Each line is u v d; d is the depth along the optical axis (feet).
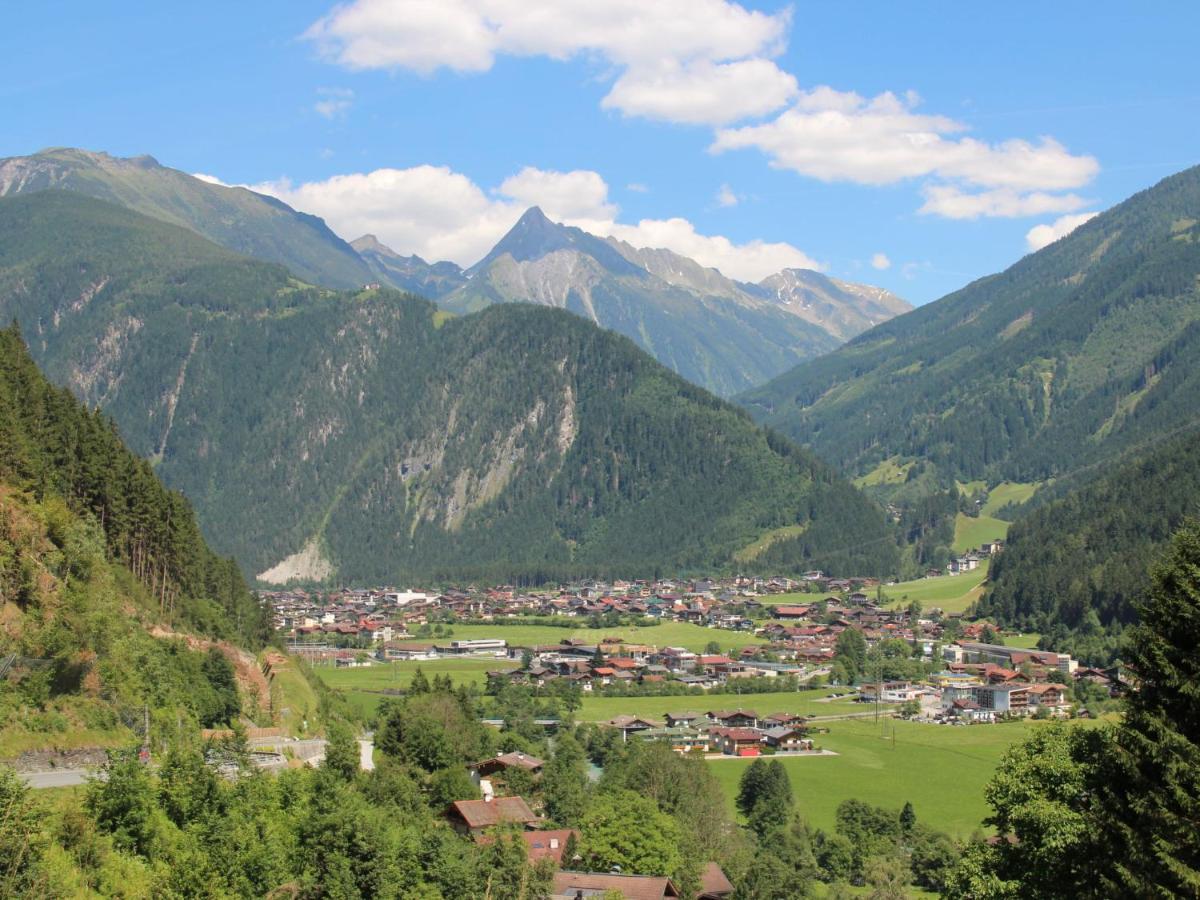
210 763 387.75
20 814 267.18
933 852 520.42
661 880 400.67
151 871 293.84
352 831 336.90
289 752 492.95
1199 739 223.30
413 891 335.26
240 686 567.59
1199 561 232.73
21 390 603.67
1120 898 217.15
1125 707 239.71
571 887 392.27
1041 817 245.65
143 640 499.92
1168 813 214.28
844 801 618.85
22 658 400.26
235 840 308.81
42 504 515.91
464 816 455.22
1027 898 248.32
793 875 451.12
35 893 256.52
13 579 432.66
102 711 408.26
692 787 539.29
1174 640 230.27
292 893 319.06
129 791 308.40
